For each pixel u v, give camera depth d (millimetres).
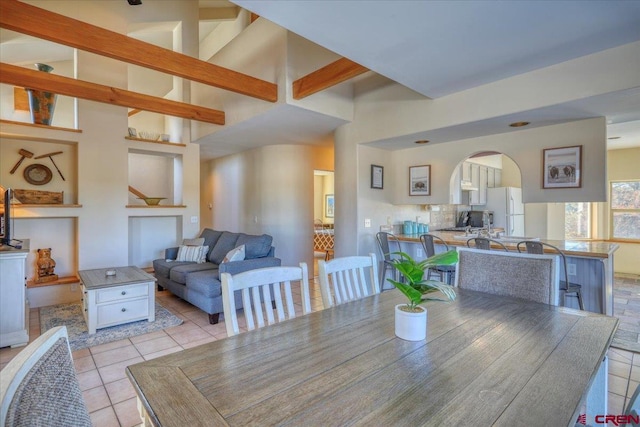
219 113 4590
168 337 3150
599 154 3029
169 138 5293
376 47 2324
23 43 4465
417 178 4508
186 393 913
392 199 4734
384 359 1111
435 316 1526
